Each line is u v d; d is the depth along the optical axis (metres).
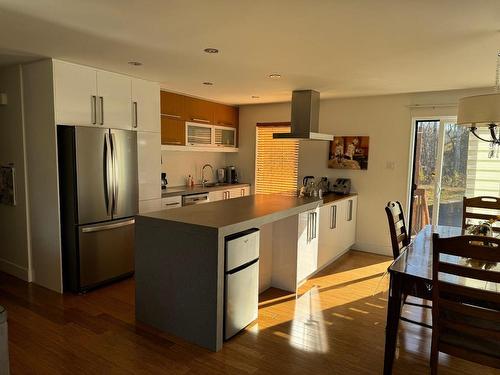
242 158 6.28
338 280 4.00
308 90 4.56
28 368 2.29
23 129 3.60
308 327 2.90
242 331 2.81
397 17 2.14
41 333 2.72
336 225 4.56
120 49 2.92
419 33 2.41
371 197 5.12
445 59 3.04
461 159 4.59
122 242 3.84
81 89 3.48
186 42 2.71
